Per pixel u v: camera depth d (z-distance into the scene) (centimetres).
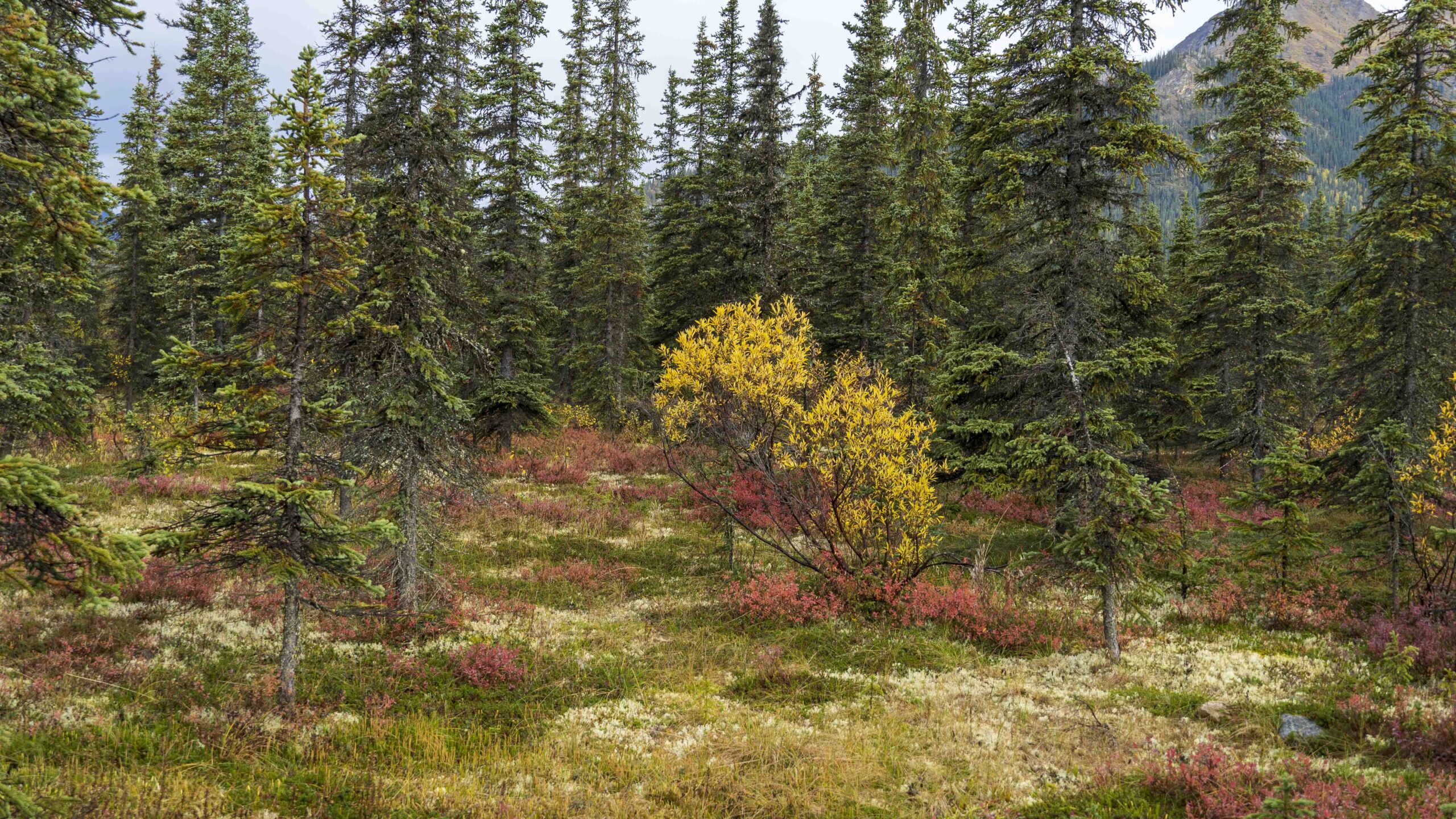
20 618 1109
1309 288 3706
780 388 1549
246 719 876
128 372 3234
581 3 3128
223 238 2747
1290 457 1416
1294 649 1221
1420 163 1795
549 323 2927
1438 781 698
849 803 778
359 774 795
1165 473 2075
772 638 1324
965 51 2558
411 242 1309
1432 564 1281
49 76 507
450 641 1240
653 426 2941
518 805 749
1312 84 2291
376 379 1284
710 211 2984
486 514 2048
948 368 1802
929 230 2142
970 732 943
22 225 570
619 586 1638
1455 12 1738
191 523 840
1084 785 795
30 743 762
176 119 3141
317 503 863
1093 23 1537
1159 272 3055
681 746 914
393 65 1443
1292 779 615
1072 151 1537
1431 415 1819
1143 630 1362
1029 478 1382
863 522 1468
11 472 465
